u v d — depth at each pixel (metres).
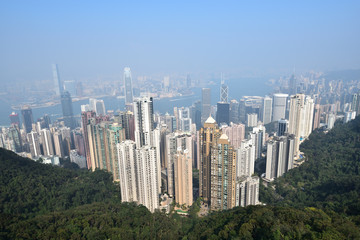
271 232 130.38
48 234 159.12
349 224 142.38
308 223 141.00
